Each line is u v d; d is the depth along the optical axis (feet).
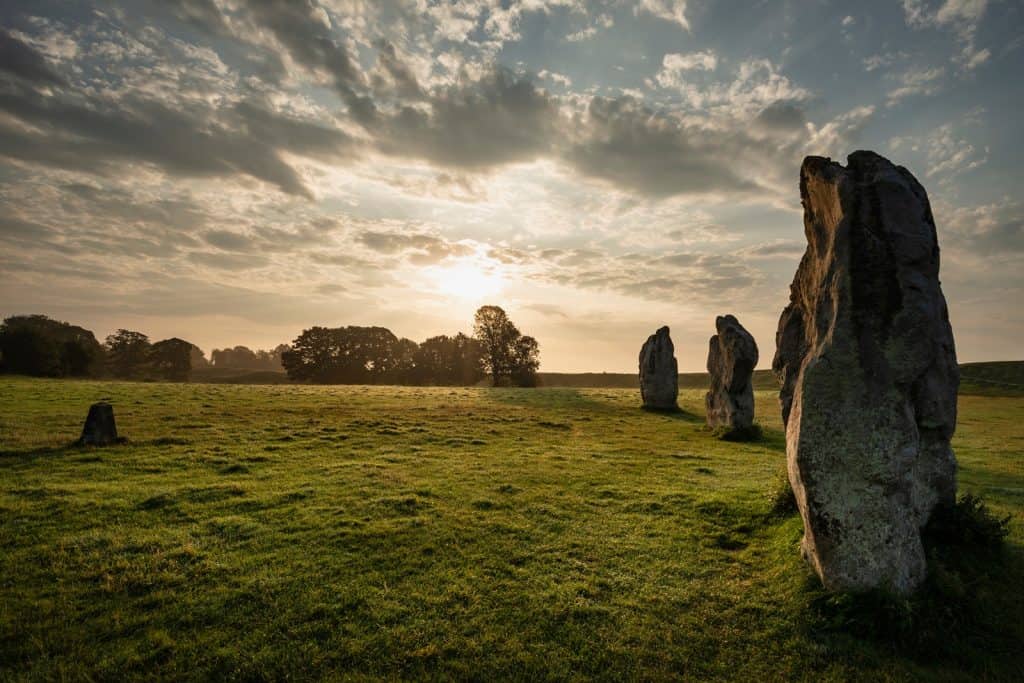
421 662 25.21
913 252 29.86
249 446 72.74
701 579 33.78
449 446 78.69
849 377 29.37
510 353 294.25
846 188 31.45
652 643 26.96
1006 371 288.10
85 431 68.80
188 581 32.45
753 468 66.13
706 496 50.60
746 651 26.48
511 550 38.09
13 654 25.22
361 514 44.88
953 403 35.19
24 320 284.61
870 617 27.04
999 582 30.76
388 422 98.58
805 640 26.94
